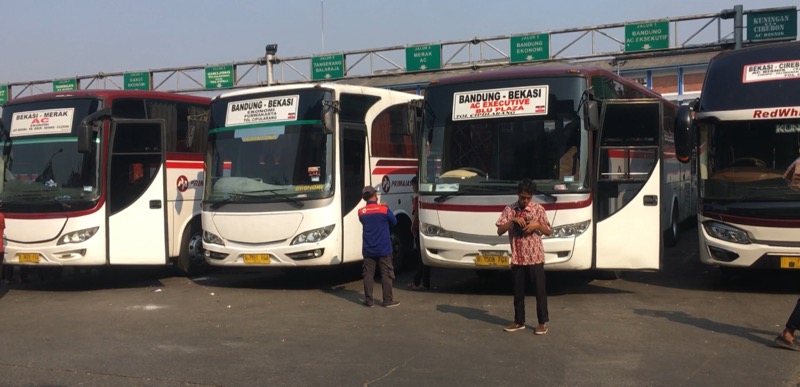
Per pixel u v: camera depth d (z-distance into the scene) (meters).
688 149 9.88
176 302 10.93
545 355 7.21
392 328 8.62
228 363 7.14
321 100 11.30
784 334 7.31
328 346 7.77
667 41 22.89
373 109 12.38
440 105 10.62
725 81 10.59
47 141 12.07
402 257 13.36
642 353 7.21
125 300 11.24
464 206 10.21
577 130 9.84
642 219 9.96
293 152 11.34
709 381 6.25
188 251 13.61
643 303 9.83
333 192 11.18
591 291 10.88
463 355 7.27
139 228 12.05
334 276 13.48
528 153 10.02
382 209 10.16
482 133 10.30
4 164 12.28
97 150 11.85
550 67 10.32
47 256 11.84
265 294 11.50
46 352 7.80
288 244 11.13
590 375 6.48
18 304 11.24
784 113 10.04
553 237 9.80
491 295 10.76
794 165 7.72
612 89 11.03
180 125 13.50
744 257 10.09
